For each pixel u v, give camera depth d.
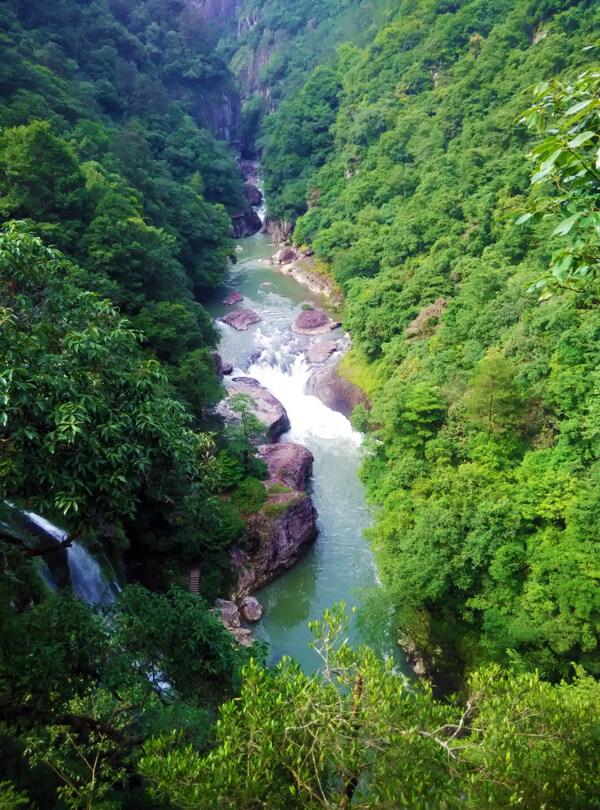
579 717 7.70
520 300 33.53
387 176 65.56
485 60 63.53
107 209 42.22
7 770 11.52
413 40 81.25
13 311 11.09
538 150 5.70
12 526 19.11
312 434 42.47
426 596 23.12
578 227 6.05
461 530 23.72
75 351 10.25
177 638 13.03
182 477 12.23
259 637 27.22
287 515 31.61
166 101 90.56
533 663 20.83
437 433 29.72
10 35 66.56
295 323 55.31
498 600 22.48
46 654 10.75
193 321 42.00
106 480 9.98
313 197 81.44
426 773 6.75
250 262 77.06
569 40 55.50
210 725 12.37
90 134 58.69
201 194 82.31
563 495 23.08
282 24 138.38
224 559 28.98
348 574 31.08
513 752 7.00
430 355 36.81
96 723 12.01
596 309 28.02
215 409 38.00
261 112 128.75
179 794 6.44
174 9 116.19
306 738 7.09
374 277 52.94
